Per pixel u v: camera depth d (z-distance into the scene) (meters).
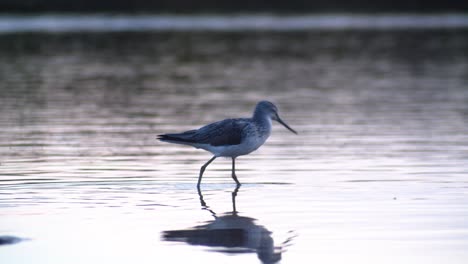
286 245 11.09
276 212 12.79
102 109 24.53
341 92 27.89
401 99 26.19
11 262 10.43
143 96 27.25
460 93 27.44
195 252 10.87
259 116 15.50
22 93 27.69
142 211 12.91
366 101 25.81
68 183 14.84
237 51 41.31
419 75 32.59
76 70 34.16
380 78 31.73
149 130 20.86
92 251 10.90
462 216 12.34
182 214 12.75
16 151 18.05
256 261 10.52
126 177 15.41
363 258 10.52
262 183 14.91
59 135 20.17
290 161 16.88
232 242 11.29
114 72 33.59
